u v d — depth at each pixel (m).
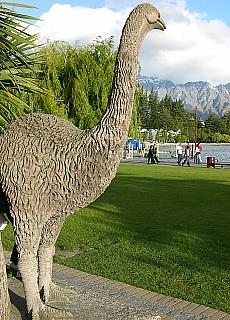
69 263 5.88
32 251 3.47
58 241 7.10
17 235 3.45
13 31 3.53
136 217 9.09
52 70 13.79
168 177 17.30
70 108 14.37
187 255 6.33
